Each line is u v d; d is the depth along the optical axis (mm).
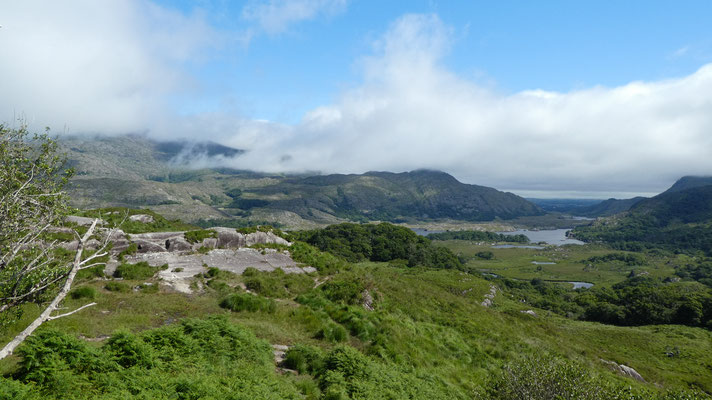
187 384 11180
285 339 20797
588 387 14914
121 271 27547
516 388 15469
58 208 9586
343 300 29547
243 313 23797
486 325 37531
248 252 37812
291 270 35719
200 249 35531
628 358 54469
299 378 16094
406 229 172750
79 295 21562
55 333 11688
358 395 14695
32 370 10070
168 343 14422
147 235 34750
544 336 44344
